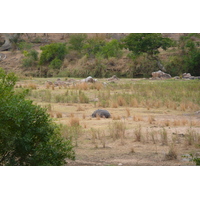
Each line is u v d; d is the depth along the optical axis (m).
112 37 174.75
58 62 145.25
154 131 30.92
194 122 35.94
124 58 142.62
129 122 37.06
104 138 29.45
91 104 52.66
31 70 149.75
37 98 56.84
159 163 22.28
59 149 19.69
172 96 58.50
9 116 17.48
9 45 175.50
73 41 156.88
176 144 27.06
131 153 24.89
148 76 133.00
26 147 18.16
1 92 18.56
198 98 56.12
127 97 55.69
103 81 91.75
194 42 139.38
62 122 36.78
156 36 130.50
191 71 132.38
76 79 98.69
